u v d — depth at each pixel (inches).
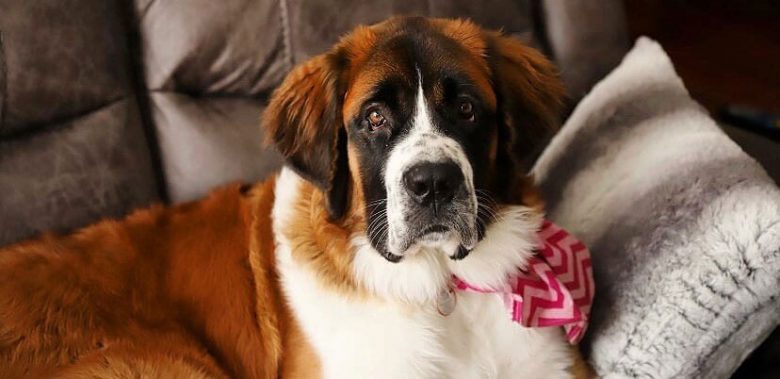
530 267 89.3
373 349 87.0
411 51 80.0
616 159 100.3
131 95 109.5
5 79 97.3
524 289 88.4
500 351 91.0
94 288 91.6
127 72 109.6
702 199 82.1
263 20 112.1
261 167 114.2
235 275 95.1
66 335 88.7
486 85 83.1
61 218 103.1
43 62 99.7
